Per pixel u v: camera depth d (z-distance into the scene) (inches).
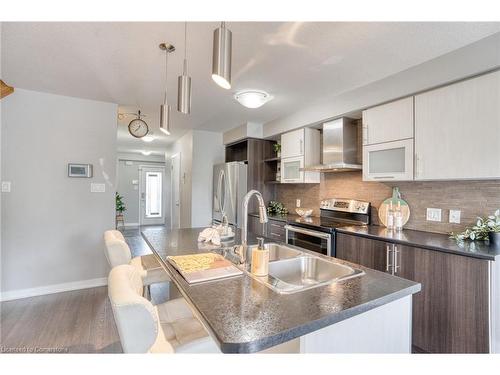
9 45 78.7
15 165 113.7
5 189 111.9
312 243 116.0
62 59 87.3
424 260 74.8
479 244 74.4
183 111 63.4
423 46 76.6
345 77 98.1
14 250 113.3
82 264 126.6
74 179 125.3
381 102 100.0
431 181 96.3
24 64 91.2
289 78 99.4
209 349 41.1
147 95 121.6
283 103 129.7
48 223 120.0
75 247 125.2
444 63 80.7
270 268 57.1
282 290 40.9
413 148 88.7
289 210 169.6
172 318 52.7
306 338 34.6
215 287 42.1
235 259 59.3
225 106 135.6
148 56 84.5
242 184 170.2
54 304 107.9
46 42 76.9
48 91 117.6
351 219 124.7
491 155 71.1
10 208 112.7
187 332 47.8
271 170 180.7
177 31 70.7
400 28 68.4
